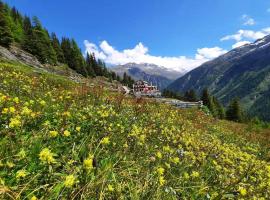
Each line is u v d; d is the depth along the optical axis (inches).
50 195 137.0
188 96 5093.5
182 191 203.2
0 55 2466.8
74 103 385.4
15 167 152.0
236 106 3378.4
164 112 629.6
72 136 224.2
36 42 3676.2
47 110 304.2
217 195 196.9
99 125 273.6
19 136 190.1
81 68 5073.8
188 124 607.2
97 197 153.3
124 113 421.1
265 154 532.1
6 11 4571.9
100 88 535.5
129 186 182.4
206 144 388.8
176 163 239.5
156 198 177.2
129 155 229.5
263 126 1443.2
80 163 183.0
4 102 250.2
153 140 321.1
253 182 268.5
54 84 703.1
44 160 151.4
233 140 651.5
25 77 618.2
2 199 121.6
